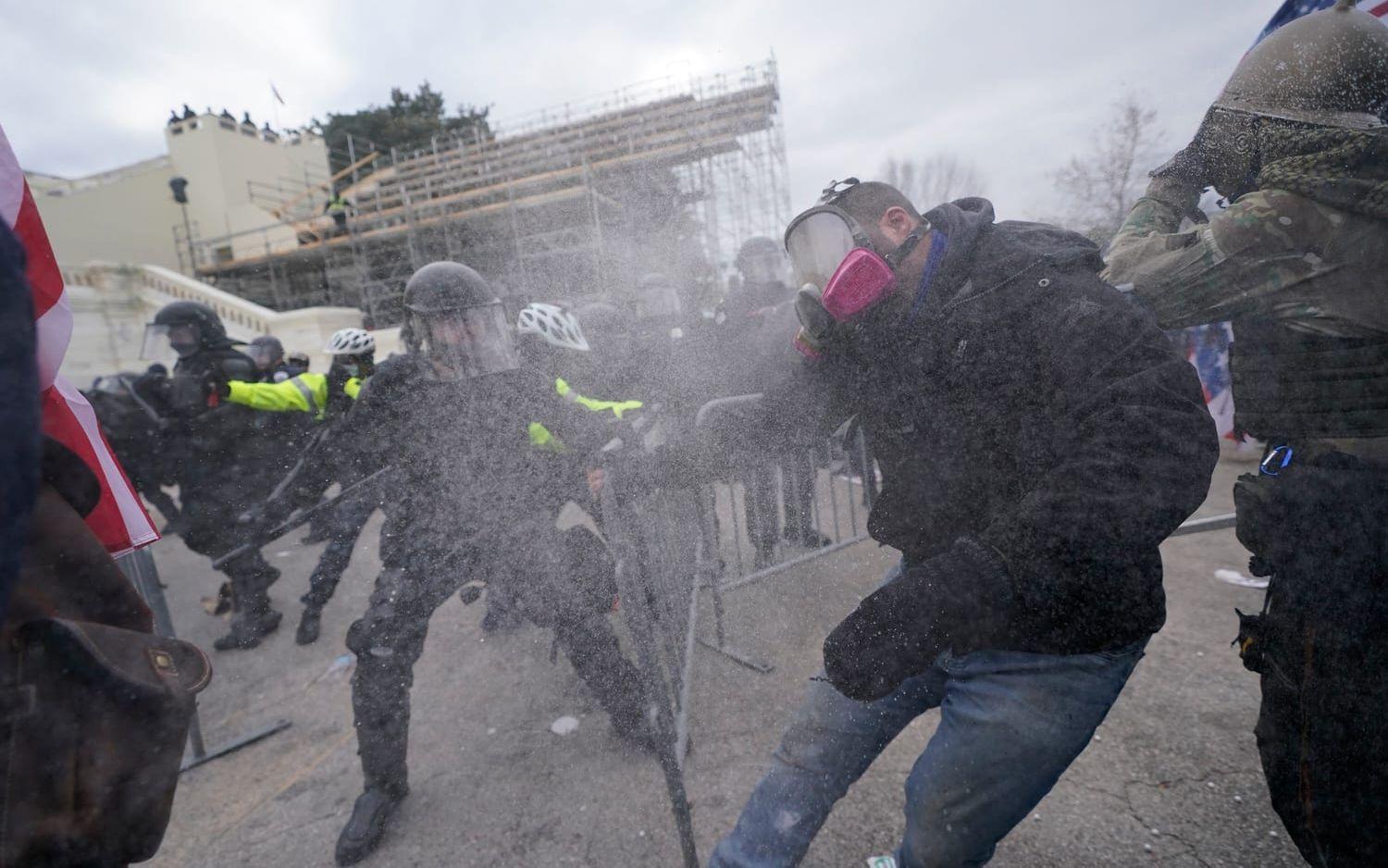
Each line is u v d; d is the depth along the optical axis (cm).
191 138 1639
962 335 88
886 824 156
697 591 196
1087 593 78
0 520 43
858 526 266
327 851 168
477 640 256
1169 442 74
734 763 171
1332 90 78
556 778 177
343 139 1808
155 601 207
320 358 1070
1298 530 92
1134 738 178
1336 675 90
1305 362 87
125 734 58
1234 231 85
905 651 78
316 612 287
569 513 259
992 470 91
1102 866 141
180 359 294
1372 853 90
